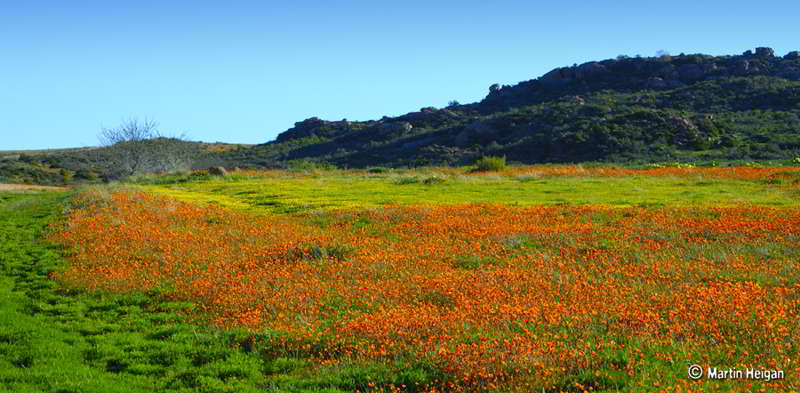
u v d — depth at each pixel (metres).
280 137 178.88
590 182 43.84
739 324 11.66
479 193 38.62
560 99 139.88
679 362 10.05
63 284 18.44
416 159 113.31
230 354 12.20
